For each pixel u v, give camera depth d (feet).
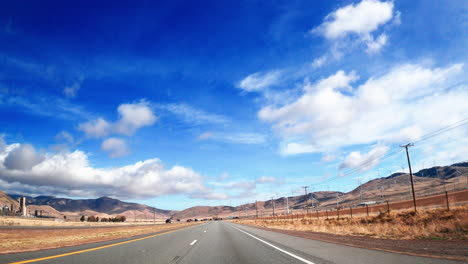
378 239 58.70
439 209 100.99
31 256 33.58
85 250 40.27
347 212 289.74
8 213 568.00
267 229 121.80
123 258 32.83
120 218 604.08
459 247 39.81
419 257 31.63
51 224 237.86
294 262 30.71
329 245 47.91
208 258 34.19
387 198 630.33
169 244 50.90
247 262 31.22
